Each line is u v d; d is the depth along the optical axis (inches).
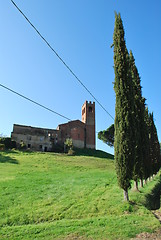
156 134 1443.2
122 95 658.8
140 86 966.4
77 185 880.3
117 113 653.9
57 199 679.1
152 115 1419.8
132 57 1000.2
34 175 1088.2
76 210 568.7
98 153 2851.9
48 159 1761.8
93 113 3403.1
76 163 1700.3
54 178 1034.7
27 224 498.0
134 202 589.9
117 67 696.4
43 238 383.9
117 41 729.0
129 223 439.5
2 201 641.6
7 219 515.2
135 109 702.5
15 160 1566.2
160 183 1096.8
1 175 1023.6
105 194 721.6
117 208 550.3
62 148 2748.5
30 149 2442.2
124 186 593.3
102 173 1284.4
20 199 673.0
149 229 408.8
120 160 605.9
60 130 2970.0
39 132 2837.1
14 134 2549.2
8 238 390.0
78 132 3095.5
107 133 3100.4
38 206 612.1
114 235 384.8
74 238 378.9
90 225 440.8
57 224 454.6
